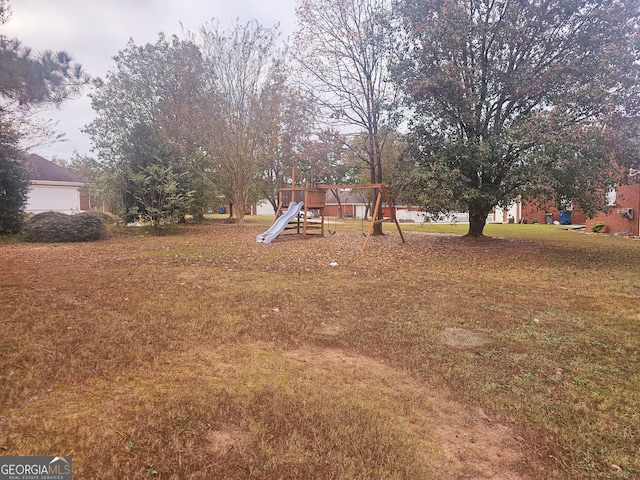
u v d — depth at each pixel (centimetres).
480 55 1109
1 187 1266
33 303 479
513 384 302
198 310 475
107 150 1686
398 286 647
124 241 1309
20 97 581
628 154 917
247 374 306
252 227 2072
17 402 249
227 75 1805
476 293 604
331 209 4862
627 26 980
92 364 310
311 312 483
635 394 287
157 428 226
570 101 935
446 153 1070
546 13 1046
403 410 262
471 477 201
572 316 484
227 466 198
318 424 240
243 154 1905
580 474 204
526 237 1571
